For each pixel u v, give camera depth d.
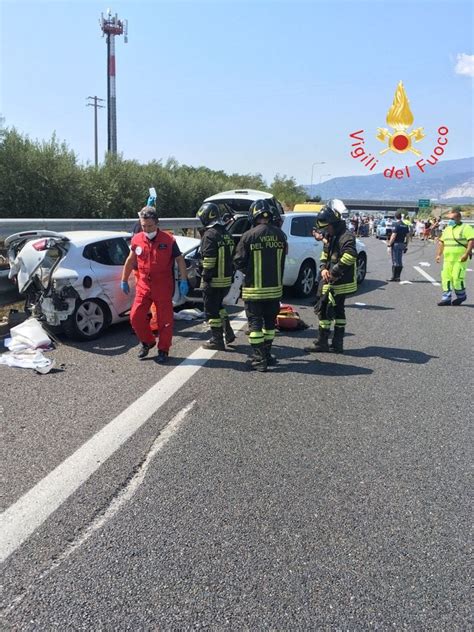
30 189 20.88
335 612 2.34
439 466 3.71
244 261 5.66
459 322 8.67
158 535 2.86
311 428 4.30
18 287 6.89
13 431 4.14
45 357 6.15
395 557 2.72
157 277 5.84
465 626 2.28
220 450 3.87
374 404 4.87
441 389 5.32
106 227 11.89
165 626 2.25
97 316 7.06
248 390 5.18
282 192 73.75
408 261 20.09
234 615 2.31
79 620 2.28
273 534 2.88
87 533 2.88
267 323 5.87
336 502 3.21
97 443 3.95
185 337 7.33
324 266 6.55
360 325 8.35
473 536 2.91
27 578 2.53
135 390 5.12
